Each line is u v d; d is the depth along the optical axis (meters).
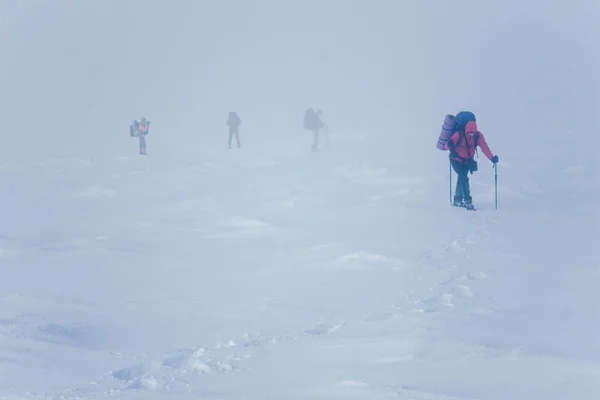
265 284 9.92
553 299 8.21
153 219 15.80
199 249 12.70
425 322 7.29
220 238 13.63
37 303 9.11
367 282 9.59
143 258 12.10
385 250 11.33
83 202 18.70
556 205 15.25
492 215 14.16
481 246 11.41
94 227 15.21
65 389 5.75
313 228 13.75
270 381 5.78
